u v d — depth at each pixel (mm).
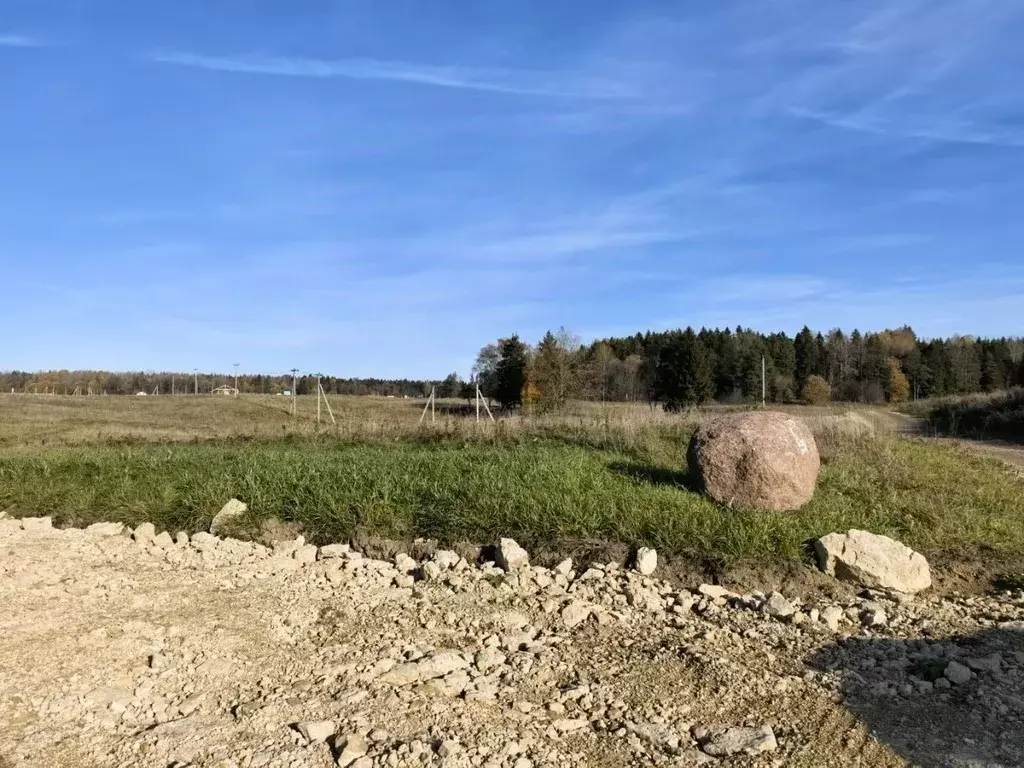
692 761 3627
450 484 8312
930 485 9812
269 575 6383
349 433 15156
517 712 4043
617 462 10570
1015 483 11102
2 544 7066
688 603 5840
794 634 5316
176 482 9094
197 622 5145
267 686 4312
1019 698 4324
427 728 3795
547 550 6730
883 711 4160
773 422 8031
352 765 3414
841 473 9891
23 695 4008
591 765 3578
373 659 4703
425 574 6344
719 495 7926
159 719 3906
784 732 3916
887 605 5887
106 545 7246
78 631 4793
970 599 6172
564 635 5258
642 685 4461
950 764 3611
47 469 10453
